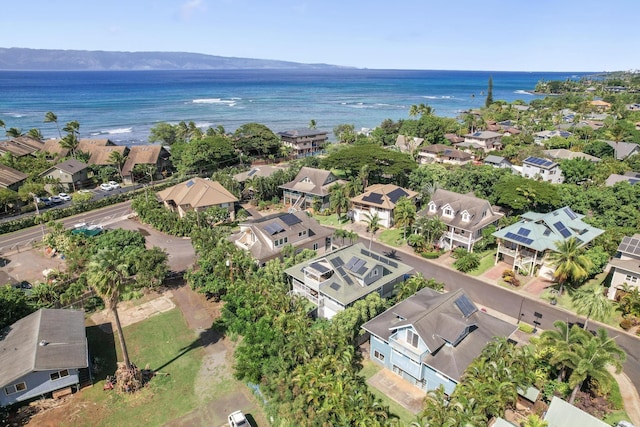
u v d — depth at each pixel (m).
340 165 91.00
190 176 105.50
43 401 35.06
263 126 128.38
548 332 34.72
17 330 39.22
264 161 122.31
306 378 32.34
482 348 35.22
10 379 32.44
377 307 43.16
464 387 30.39
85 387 36.88
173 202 82.00
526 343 42.19
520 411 33.03
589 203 70.19
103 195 93.94
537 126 153.88
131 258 51.66
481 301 50.25
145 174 106.50
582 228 57.56
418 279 46.50
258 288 46.47
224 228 70.88
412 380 37.00
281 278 50.66
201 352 41.72
